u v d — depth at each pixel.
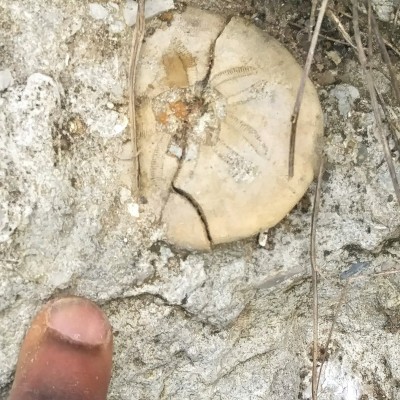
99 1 0.17
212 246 0.18
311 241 0.18
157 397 0.18
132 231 0.17
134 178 0.17
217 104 0.17
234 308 0.18
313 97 0.18
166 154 0.17
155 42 0.17
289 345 0.20
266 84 0.17
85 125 0.17
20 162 0.16
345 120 0.19
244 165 0.17
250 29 0.18
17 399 0.16
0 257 0.16
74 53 0.17
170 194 0.17
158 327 0.18
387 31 0.19
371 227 0.18
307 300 0.19
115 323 0.18
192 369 0.18
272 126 0.17
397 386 0.20
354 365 0.20
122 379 0.18
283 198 0.17
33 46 0.16
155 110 0.17
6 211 0.16
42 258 0.16
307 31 0.19
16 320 0.17
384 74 0.19
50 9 0.17
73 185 0.17
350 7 0.19
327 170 0.18
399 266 0.19
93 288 0.17
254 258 0.18
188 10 0.18
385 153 0.17
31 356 0.16
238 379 0.19
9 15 0.16
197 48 0.17
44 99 0.16
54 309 0.16
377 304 0.20
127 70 0.17
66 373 0.16
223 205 0.17
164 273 0.17
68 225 0.17
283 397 0.19
